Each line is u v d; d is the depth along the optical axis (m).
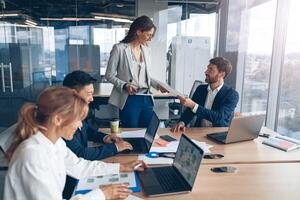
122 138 2.09
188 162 1.41
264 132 2.35
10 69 5.04
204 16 5.23
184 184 1.36
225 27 4.71
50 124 1.12
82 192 1.30
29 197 1.03
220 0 4.96
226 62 2.46
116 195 1.24
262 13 3.74
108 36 5.56
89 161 1.55
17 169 1.03
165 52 5.45
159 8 5.38
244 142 2.08
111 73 2.55
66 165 1.44
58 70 5.48
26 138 1.11
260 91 3.86
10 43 5.02
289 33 3.31
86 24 5.46
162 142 2.00
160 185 1.36
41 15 5.21
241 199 1.26
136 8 5.43
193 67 5.37
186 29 5.37
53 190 1.07
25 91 5.17
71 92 1.15
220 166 1.63
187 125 2.66
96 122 4.23
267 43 3.66
